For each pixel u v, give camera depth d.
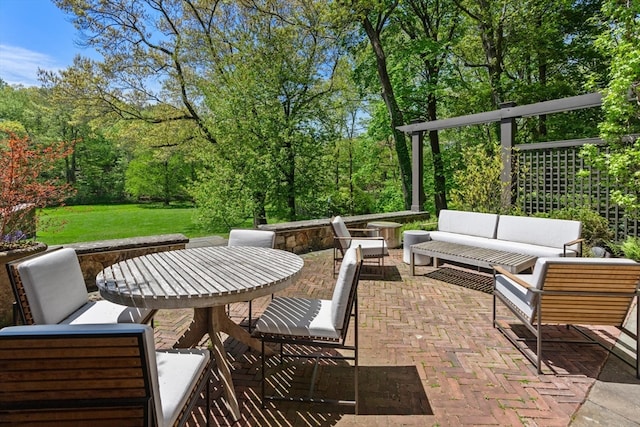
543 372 2.52
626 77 4.88
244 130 11.05
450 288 4.52
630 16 4.82
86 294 2.70
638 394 2.25
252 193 11.28
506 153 6.83
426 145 15.90
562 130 10.84
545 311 2.59
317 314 2.37
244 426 2.02
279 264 2.69
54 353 1.14
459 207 7.06
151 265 2.66
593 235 5.54
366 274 5.17
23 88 23.77
